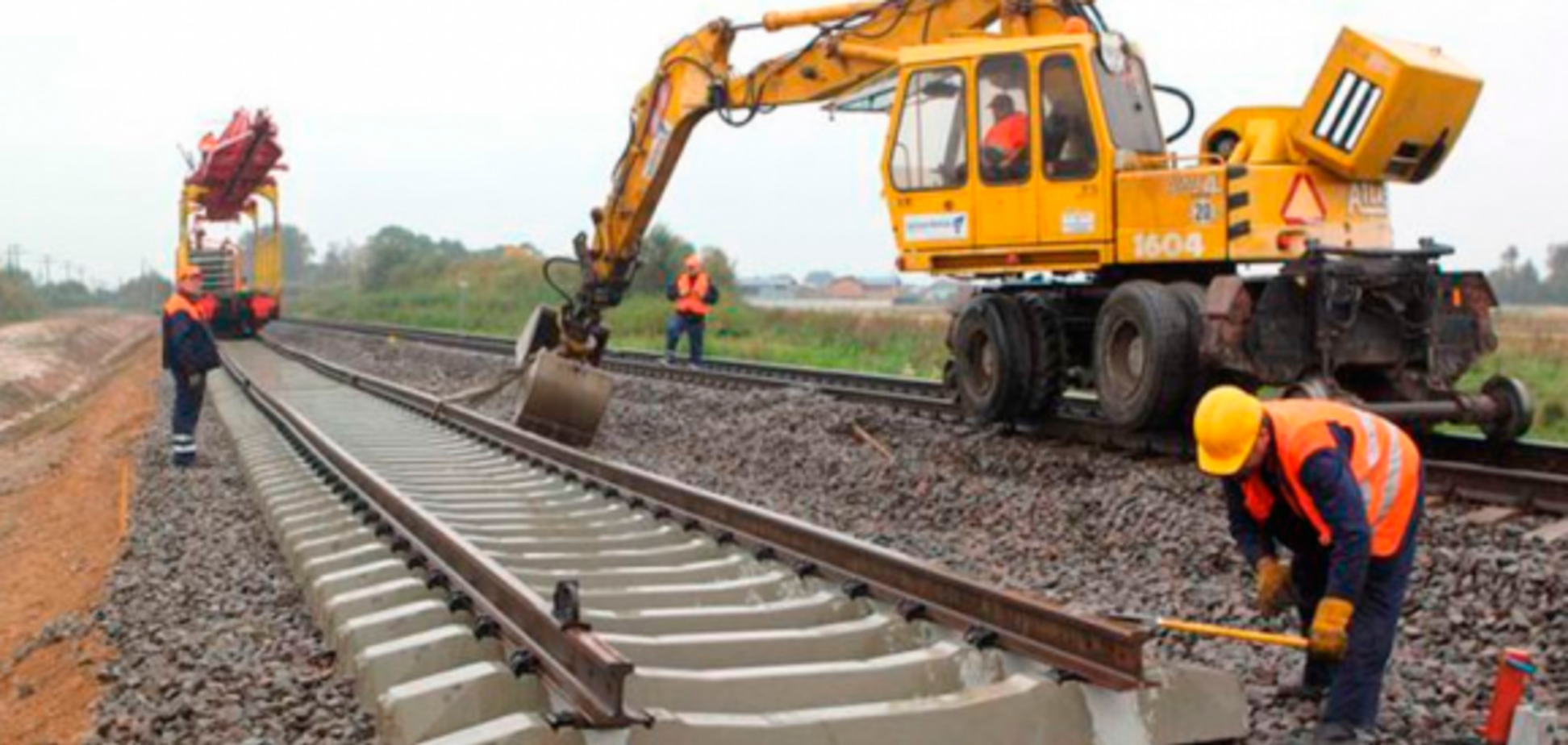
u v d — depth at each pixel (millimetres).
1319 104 10766
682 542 8109
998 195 12430
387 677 5324
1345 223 11133
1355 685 4766
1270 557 5066
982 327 13164
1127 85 12328
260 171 36938
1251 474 4938
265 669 6039
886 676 5051
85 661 6883
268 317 39688
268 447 13617
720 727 4258
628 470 9492
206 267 39844
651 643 5359
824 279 137500
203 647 6582
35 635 7941
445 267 79188
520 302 58875
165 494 11820
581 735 4258
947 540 9375
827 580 6594
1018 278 13633
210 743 5188
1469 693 5492
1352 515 4535
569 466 10797
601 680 4289
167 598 7715
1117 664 4594
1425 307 10336
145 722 5508
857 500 11008
